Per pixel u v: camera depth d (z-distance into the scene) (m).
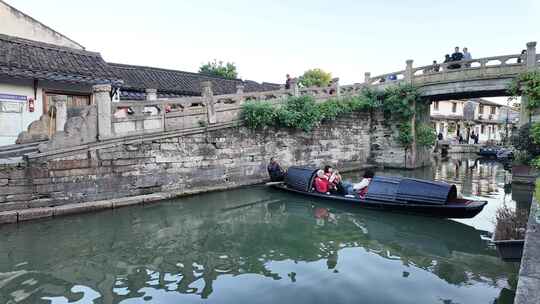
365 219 9.14
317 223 8.83
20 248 6.77
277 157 14.70
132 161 10.23
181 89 17.36
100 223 8.38
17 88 11.22
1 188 8.08
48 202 8.73
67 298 4.96
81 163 9.25
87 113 9.42
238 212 9.80
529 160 13.56
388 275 5.77
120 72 17.03
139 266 6.11
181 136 11.34
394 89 19.50
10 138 11.13
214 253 6.77
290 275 5.78
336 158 18.30
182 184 11.45
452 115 39.97
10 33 13.79
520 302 3.11
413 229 8.31
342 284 5.43
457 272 5.89
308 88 17.39
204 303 4.85
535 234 4.77
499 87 16.31
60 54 13.03
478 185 14.18
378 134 20.84
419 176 16.92
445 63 18.17
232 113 12.87
